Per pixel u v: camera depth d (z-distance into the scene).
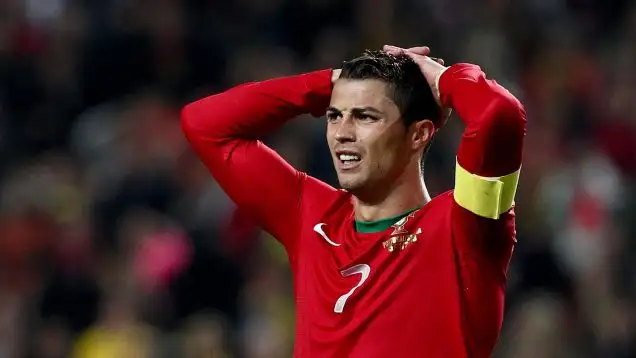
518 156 14.73
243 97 16.58
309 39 46.06
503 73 45.59
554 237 37.59
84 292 35.31
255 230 36.03
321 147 38.88
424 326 14.91
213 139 16.66
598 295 36.44
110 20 45.78
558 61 47.09
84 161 41.50
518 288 34.81
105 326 32.97
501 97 14.54
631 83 46.91
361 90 15.24
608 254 38.47
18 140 42.88
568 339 31.66
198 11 45.75
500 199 14.67
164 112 42.06
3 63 44.50
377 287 15.04
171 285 34.91
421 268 15.03
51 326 34.50
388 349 14.88
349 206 16.03
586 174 40.94
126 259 34.97
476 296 14.92
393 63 15.38
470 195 14.68
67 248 36.22
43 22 45.91
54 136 43.16
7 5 45.66
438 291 14.97
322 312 15.30
